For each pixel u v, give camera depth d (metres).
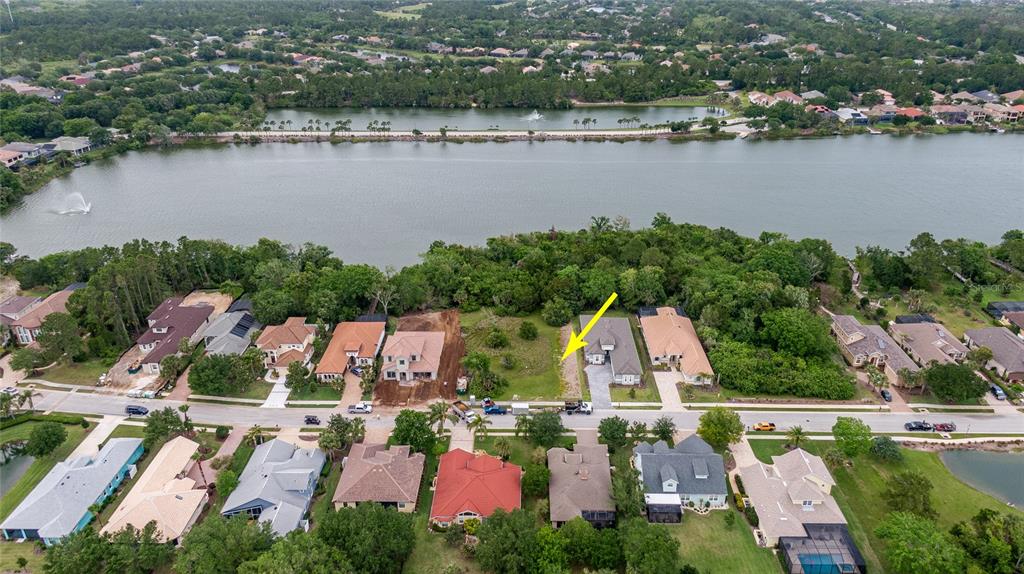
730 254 188.00
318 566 83.94
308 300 156.88
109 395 132.25
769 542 96.69
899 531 90.75
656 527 91.31
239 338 147.50
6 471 113.75
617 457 109.69
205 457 114.56
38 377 138.00
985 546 89.94
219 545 87.06
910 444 118.81
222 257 179.50
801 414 126.75
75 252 182.25
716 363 138.12
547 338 153.62
